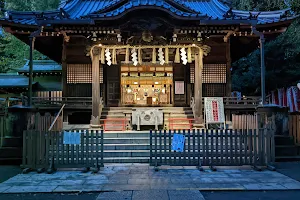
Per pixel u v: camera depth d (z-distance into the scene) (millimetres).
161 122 13141
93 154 7766
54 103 15680
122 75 20719
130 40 13594
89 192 5844
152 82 22500
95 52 13516
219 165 7867
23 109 9492
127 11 12234
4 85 19594
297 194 5672
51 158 7715
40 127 10250
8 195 5695
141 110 13203
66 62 16484
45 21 11820
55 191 5871
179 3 13750
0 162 8992
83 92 16531
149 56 15734
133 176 7094
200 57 13836
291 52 19266
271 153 7992
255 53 21609
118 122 13789
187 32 13445
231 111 15320
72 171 7754
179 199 5289
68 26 12844
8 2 31500
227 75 16469
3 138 9328
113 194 5633
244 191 5879
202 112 14602
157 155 7836
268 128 8188
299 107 16312
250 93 23594
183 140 7828
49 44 17391
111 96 16750
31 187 6168
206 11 17109
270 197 5473
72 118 16062
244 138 7922
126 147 9625
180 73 16938
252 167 8148
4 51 26578
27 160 7840
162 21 12906
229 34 14062
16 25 13516
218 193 5750
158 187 6113
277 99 19312
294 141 9836
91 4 17906
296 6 17578
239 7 23922
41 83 20828
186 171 7660
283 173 7473
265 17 14734
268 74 20609
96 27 12953
